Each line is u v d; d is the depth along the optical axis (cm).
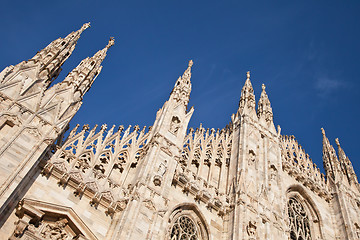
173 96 3372
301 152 4400
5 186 1930
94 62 3275
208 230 2694
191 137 3312
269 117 4109
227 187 3105
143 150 2855
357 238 3519
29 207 2006
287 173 3806
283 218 3078
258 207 2912
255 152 3444
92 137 2697
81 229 2148
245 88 4297
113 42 3675
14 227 1952
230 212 2839
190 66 3878
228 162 3344
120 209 2373
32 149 2159
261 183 3203
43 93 2553
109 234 2231
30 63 2731
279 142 3966
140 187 2450
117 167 2695
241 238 2575
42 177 2211
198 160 3206
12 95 2384
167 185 2625
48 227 2080
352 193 4119
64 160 2386
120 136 2864
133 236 2178
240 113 3928
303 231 3544
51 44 3125
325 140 4972
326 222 3688
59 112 2527
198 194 2806
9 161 2030
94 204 2319
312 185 3891
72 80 2908
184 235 2628
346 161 4716
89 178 2414
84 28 3597
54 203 2159
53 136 2319
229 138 3644
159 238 2339
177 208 2691
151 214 2364
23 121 2267
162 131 2952
